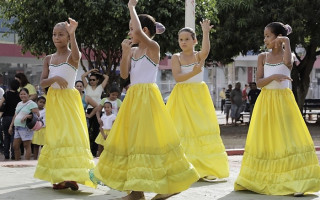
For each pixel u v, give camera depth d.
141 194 6.84
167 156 6.61
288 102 7.97
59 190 8.05
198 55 8.87
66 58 7.88
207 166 8.94
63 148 7.68
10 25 19.17
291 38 21.80
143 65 6.73
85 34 17.81
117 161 6.72
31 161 12.15
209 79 43.78
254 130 8.02
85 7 17.12
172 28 18.16
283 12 21.84
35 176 7.93
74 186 7.87
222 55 23.73
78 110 7.95
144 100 6.62
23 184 8.60
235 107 26.00
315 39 22.92
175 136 6.68
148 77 6.73
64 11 17.12
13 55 26.83
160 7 17.83
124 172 6.71
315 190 7.80
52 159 7.68
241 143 18.16
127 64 6.81
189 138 8.99
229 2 21.98
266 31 8.05
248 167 8.05
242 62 42.97
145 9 17.77
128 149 6.63
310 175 7.82
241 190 8.17
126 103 6.73
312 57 24.70
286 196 7.77
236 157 14.82
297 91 25.09
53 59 7.96
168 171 6.59
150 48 6.73
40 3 17.34
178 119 9.07
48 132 7.82
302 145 7.89
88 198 7.50
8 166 11.05
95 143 14.00
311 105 27.94
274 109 7.93
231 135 21.09
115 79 20.08
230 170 10.81
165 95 35.91
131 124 6.63
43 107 13.86
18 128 13.33
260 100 8.05
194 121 9.03
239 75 44.41
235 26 22.36
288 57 7.90
